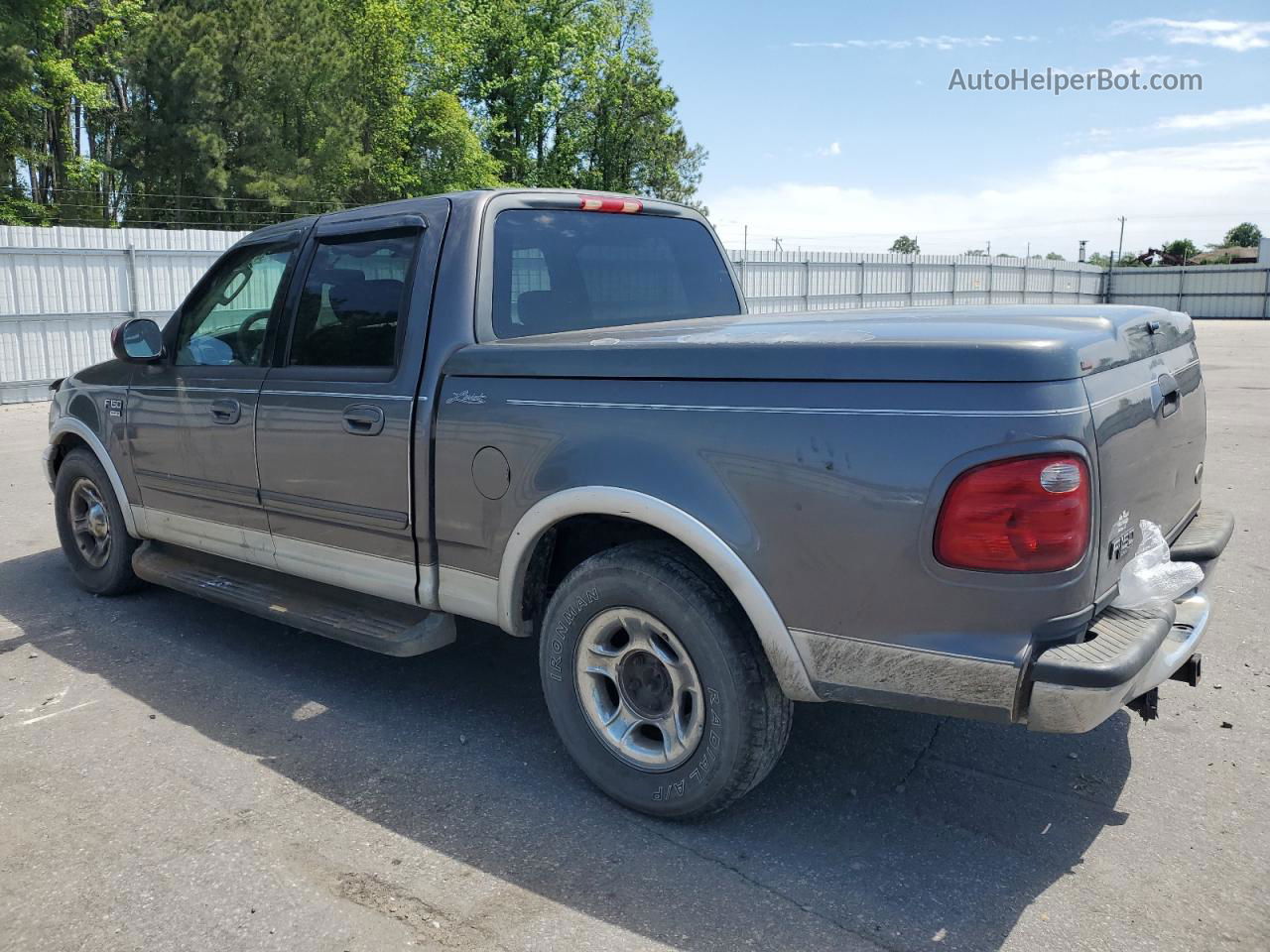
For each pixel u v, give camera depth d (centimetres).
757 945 238
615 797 300
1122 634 237
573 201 377
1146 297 4553
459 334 326
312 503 369
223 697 390
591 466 284
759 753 271
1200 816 295
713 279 440
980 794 310
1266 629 453
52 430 516
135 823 296
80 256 1552
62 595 523
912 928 243
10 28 2972
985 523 227
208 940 241
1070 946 236
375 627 355
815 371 249
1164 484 290
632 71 4847
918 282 3422
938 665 237
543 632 309
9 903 257
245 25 3206
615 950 236
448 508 323
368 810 303
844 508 244
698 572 274
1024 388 225
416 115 4031
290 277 388
